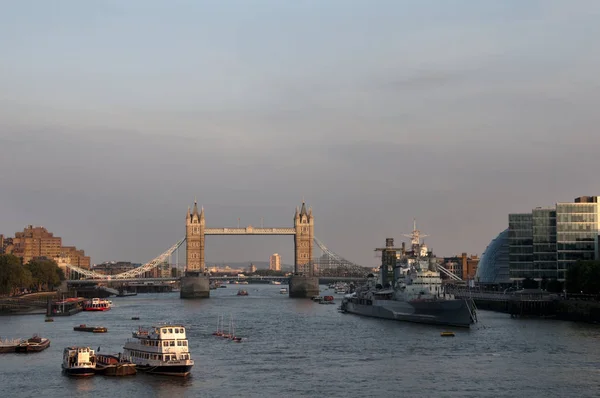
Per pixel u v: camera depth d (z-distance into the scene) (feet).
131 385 487.20
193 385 486.79
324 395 457.27
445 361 563.89
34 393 466.70
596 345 630.74
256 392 465.88
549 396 448.65
